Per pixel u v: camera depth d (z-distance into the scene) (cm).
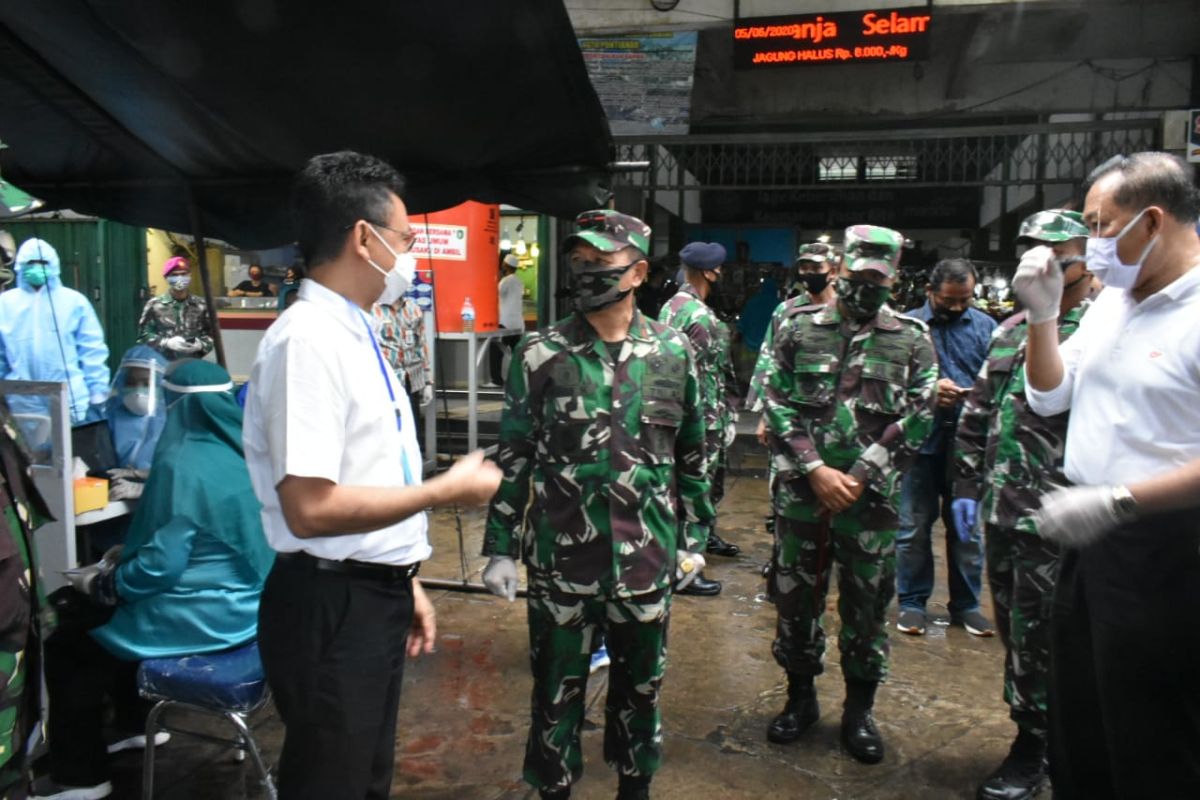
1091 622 217
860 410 319
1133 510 191
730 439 569
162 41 323
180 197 468
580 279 246
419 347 609
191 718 361
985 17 818
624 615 249
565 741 256
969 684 397
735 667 412
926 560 465
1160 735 207
